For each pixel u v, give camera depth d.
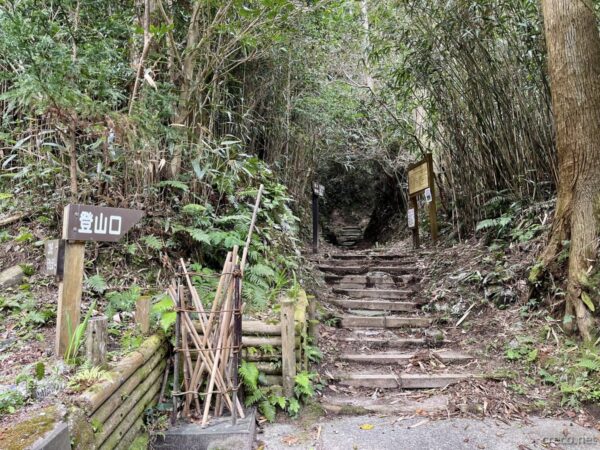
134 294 2.83
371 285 5.02
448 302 4.15
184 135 3.45
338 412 2.62
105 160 3.11
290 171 6.31
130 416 1.94
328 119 6.82
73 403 1.54
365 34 6.00
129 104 3.21
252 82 4.97
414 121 6.71
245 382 2.49
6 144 3.56
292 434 2.33
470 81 4.60
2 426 1.38
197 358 2.41
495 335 3.46
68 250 2.02
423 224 6.87
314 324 3.34
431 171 5.64
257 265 3.48
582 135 3.24
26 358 2.03
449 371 3.11
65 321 2.00
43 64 2.44
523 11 3.99
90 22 3.51
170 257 3.37
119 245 3.20
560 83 3.30
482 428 2.38
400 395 2.87
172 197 3.57
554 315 3.32
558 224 3.46
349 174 10.85
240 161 4.02
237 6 3.32
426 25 4.61
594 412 2.48
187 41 3.78
